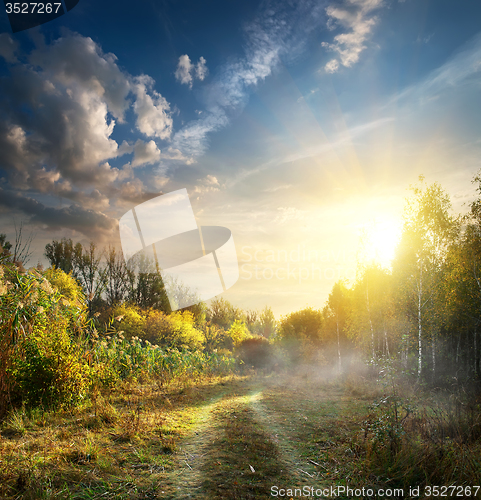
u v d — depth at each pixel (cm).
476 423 445
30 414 517
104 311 2044
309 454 425
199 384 1038
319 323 2094
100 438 442
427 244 1337
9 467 331
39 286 627
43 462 348
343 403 760
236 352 1755
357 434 477
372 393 850
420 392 795
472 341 1406
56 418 518
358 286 1661
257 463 388
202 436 493
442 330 1416
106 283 2489
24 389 555
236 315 3244
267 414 652
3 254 638
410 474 337
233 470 366
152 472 352
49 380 571
